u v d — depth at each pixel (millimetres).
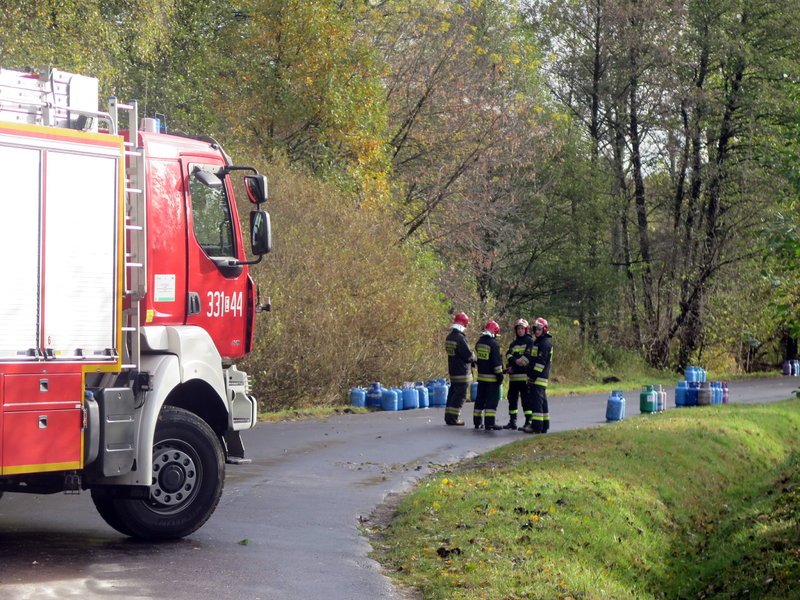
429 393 33438
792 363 60250
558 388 43844
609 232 58938
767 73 55031
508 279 55031
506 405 34688
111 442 11172
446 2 48375
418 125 47875
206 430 12242
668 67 55312
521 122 48094
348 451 21203
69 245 10875
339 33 41906
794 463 23906
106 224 11172
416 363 35844
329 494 16203
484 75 48812
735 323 56875
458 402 26906
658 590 13898
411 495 16156
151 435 11555
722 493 21062
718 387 36281
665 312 58594
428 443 22938
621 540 14766
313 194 34500
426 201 47375
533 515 14305
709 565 15383
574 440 22188
